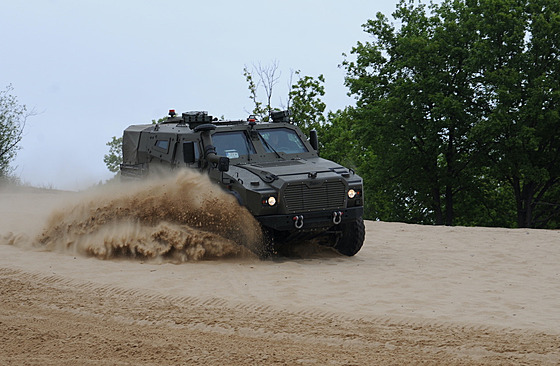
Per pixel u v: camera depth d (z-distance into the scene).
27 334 7.66
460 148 41.38
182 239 12.47
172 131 14.16
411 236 16.72
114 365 6.57
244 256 12.64
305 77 49.59
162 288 10.12
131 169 15.33
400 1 45.12
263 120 14.91
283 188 12.08
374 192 46.53
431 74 40.44
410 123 40.69
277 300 9.36
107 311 8.80
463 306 9.12
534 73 38.25
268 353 7.00
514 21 38.38
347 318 8.45
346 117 52.00
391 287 10.35
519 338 7.60
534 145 36.53
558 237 16.33
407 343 7.42
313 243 13.82
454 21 41.91
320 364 6.64
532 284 10.71
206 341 7.45
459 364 6.69
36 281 10.59
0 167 35.94
